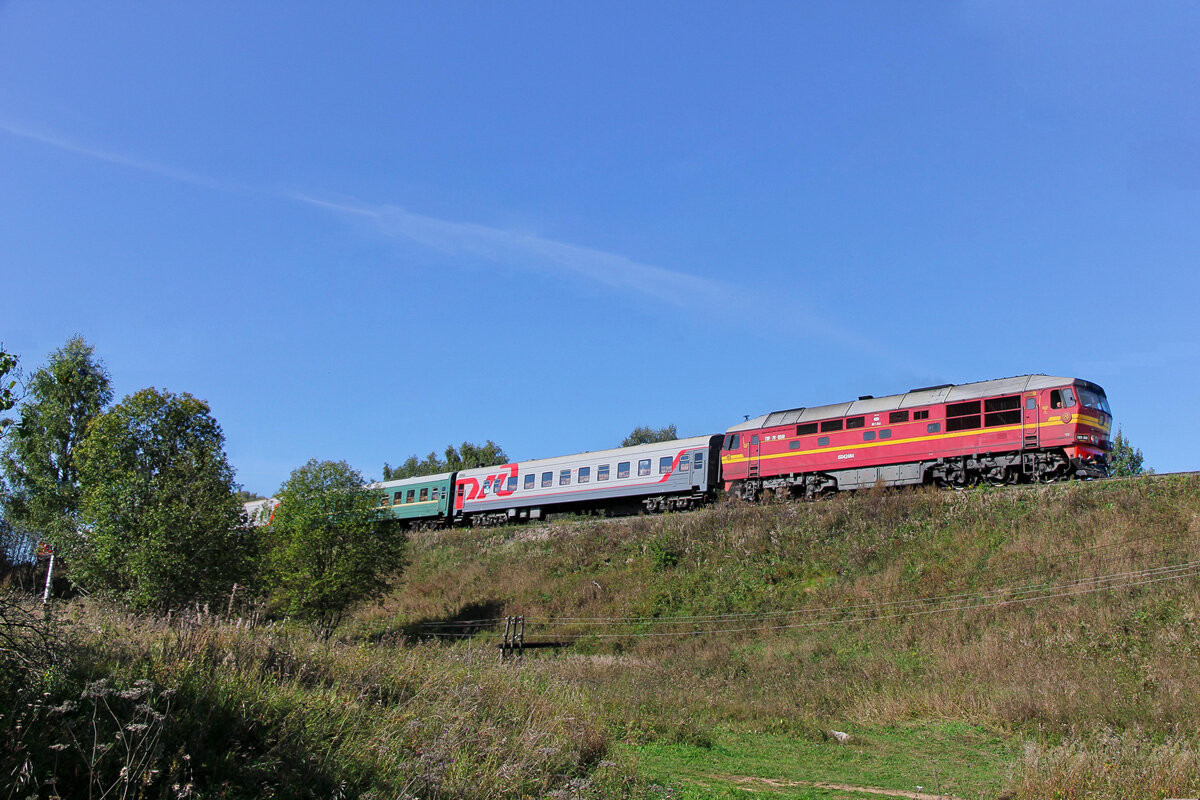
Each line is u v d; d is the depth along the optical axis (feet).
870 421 103.04
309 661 35.86
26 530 92.84
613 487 129.70
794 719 53.36
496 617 101.35
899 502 92.89
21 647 26.32
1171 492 79.41
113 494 76.59
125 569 73.46
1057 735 46.52
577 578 106.01
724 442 118.83
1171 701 47.21
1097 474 87.97
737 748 45.96
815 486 108.06
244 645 34.47
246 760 24.53
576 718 37.73
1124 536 74.54
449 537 136.36
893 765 42.55
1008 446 90.89
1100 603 65.31
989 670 59.36
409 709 32.99
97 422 85.30
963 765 42.47
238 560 76.69
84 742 22.38
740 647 78.28
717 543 100.27
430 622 103.19
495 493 146.61
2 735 21.42
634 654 81.61
